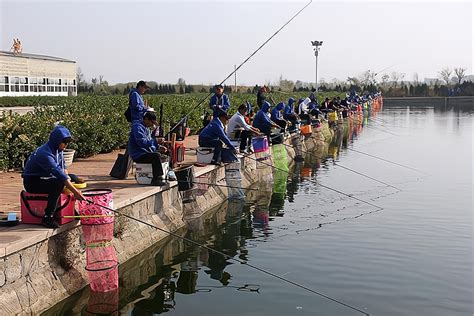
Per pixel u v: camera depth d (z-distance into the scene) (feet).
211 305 19.76
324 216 33.27
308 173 49.70
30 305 18.30
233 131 42.83
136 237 25.67
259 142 43.78
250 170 44.09
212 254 25.73
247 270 23.47
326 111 87.20
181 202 31.60
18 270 18.30
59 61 150.30
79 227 21.57
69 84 156.15
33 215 20.25
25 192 20.26
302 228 30.42
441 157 60.64
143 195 26.45
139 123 29.22
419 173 49.52
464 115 145.59
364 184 44.04
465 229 30.04
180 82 178.50
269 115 53.57
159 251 26.09
